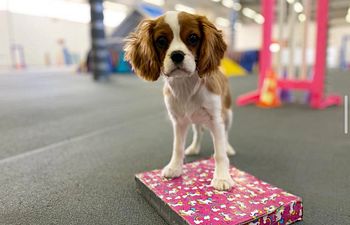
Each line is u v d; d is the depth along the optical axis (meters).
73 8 12.73
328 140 1.89
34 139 1.99
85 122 2.49
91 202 1.12
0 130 2.22
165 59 0.99
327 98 3.21
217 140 1.17
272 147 1.77
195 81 1.09
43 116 2.73
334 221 0.98
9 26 10.81
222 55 1.11
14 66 11.05
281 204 0.94
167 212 0.96
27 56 11.51
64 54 12.77
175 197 1.00
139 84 5.52
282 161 1.53
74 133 2.14
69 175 1.38
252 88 4.96
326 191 1.19
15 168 1.47
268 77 3.24
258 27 17.81
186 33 1.00
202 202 0.97
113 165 1.50
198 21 1.04
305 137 1.97
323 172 1.38
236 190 1.05
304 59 3.29
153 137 2.01
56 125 2.39
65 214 1.04
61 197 1.17
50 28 12.12
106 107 3.19
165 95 1.18
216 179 1.10
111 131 2.19
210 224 0.84
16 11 10.95
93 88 4.94
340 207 1.06
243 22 17.70
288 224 0.96
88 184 1.28
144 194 1.14
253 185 1.09
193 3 13.52
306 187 1.23
